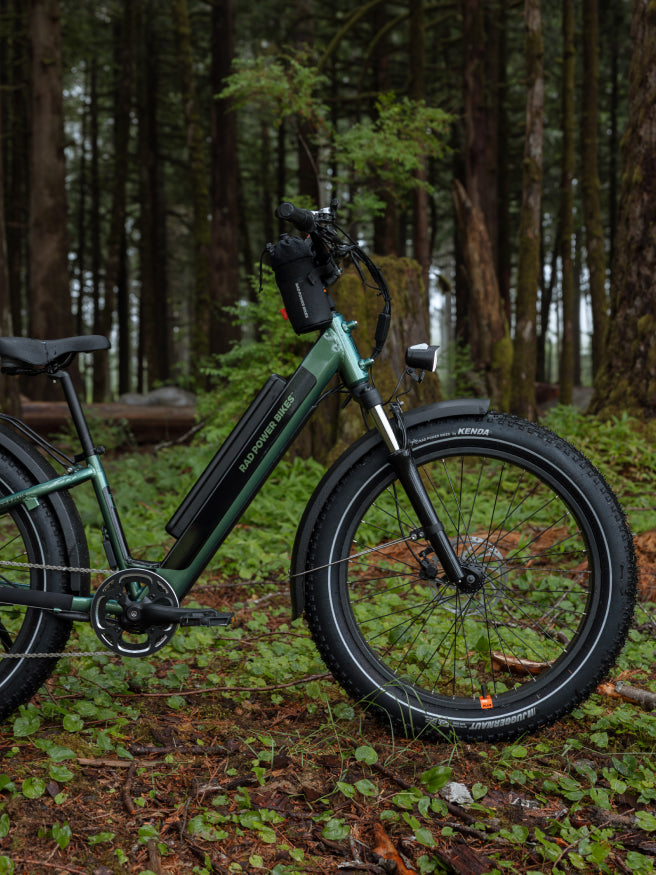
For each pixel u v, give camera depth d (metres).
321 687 2.60
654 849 1.81
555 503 4.45
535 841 1.86
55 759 2.01
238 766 2.11
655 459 5.58
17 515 2.23
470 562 2.33
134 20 19.53
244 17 20.67
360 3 18.45
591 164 12.67
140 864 1.71
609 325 6.59
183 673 2.65
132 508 5.11
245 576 3.83
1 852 1.71
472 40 11.78
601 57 20.20
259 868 1.73
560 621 3.01
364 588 3.52
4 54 18.41
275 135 26.16
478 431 2.28
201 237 15.04
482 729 2.25
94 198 23.52
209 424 6.82
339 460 2.30
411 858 1.78
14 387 6.26
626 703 2.52
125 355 23.33
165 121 23.38
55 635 2.22
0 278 6.29
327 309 2.28
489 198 14.29
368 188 8.98
